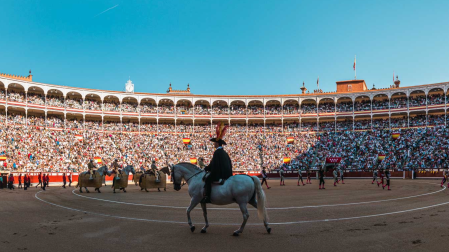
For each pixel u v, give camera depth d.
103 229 11.98
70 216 15.16
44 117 65.94
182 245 9.53
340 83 81.94
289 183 46.38
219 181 10.90
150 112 74.62
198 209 17.61
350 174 58.06
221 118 77.94
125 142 67.25
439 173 51.12
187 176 12.09
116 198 24.33
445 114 64.69
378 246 9.34
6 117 58.38
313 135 72.75
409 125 67.75
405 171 53.56
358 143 65.62
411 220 13.47
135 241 10.06
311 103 79.56
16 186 41.56
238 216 15.02
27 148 53.56
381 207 17.61
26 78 63.12
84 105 68.75
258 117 78.00
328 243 9.68
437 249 9.00
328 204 19.31
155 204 20.09
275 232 11.23
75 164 55.16
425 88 67.31
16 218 14.61
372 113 71.88
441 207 17.39
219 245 9.50
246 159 66.50
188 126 77.00
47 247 9.44
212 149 69.44
